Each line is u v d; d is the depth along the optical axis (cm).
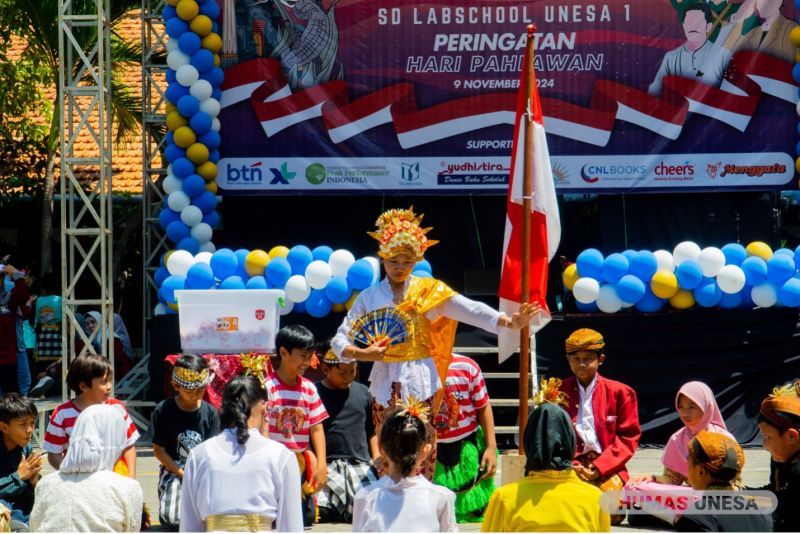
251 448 466
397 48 1141
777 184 1128
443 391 594
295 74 1146
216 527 455
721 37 1123
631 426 706
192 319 820
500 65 1137
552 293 1188
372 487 449
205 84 1109
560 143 1137
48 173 1478
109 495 509
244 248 1184
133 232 1492
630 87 1130
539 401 568
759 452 997
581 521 421
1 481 637
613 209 1163
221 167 1148
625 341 1052
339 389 743
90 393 650
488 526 432
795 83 1120
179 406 684
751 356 1040
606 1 1128
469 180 1140
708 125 1128
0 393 1213
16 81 1428
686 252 1020
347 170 1147
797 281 1014
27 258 1579
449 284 1178
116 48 1410
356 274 1022
